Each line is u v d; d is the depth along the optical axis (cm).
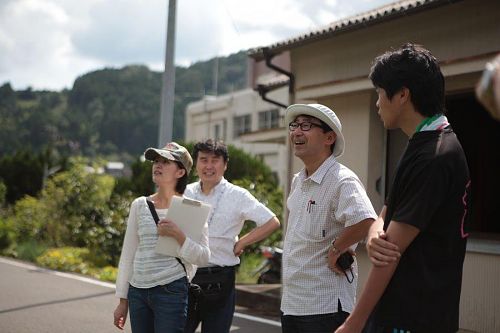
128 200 1542
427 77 242
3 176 2742
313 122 353
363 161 866
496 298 701
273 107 2862
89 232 1496
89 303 870
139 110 6881
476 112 1015
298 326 343
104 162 1856
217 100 3306
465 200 238
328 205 341
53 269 1273
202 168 467
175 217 394
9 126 6594
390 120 252
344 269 337
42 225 1641
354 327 238
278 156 2728
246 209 461
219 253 454
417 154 236
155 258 391
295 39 922
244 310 863
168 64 1060
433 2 729
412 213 230
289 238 355
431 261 234
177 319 387
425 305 234
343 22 874
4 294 925
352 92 848
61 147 6119
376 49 846
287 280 350
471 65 696
